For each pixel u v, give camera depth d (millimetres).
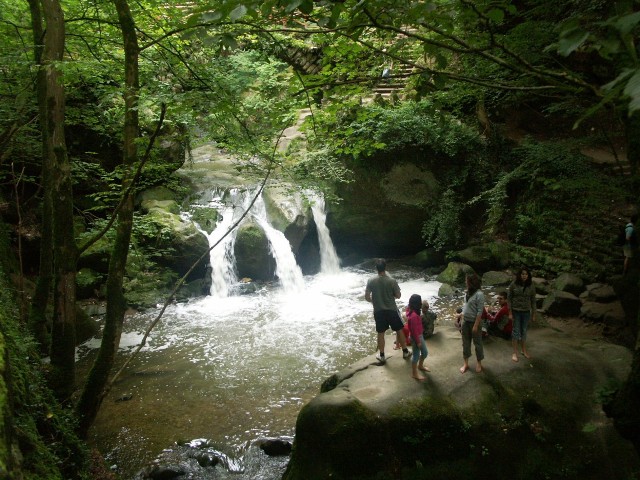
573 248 13250
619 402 4414
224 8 2295
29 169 12500
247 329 11391
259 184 15312
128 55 5484
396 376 6992
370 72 4730
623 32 1296
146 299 12633
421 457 6039
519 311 7367
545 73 2463
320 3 2375
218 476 6566
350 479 5777
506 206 15328
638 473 5891
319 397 6219
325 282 14578
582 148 14391
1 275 6582
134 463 6781
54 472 3031
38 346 6066
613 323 10188
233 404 8289
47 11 5449
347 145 7246
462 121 16344
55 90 5453
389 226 15695
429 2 2457
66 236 5711
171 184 8719
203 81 5395
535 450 6258
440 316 11734
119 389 8828
